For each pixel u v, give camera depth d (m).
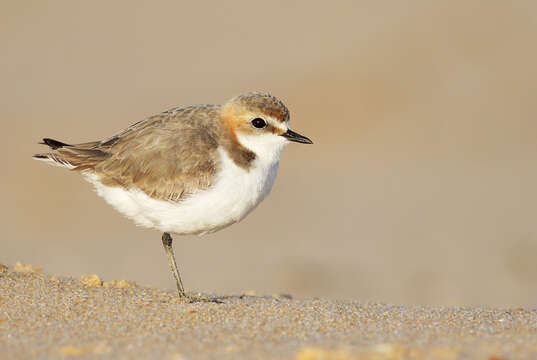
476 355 5.29
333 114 21.95
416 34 24.94
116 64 27.86
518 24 24.53
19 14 32.75
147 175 7.43
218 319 6.60
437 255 14.37
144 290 7.69
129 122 22.39
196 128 7.59
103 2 33.97
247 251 15.19
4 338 5.97
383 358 5.15
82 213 17.81
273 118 7.60
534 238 14.77
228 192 7.41
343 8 28.91
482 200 16.86
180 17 31.75
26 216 17.34
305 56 25.69
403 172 18.86
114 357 5.50
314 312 6.88
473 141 20.20
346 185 18.45
